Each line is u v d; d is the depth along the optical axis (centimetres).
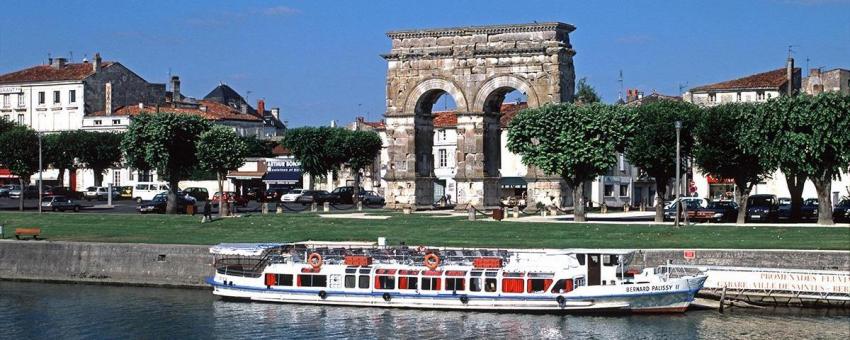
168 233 10669
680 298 8062
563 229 10212
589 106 11419
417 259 8575
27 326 8075
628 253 8212
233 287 8850
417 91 12938
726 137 10906
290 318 8188
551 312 8175
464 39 12700
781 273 8175
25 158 14162
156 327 7975
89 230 10969
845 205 11788
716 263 8581
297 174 19212
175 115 13350
